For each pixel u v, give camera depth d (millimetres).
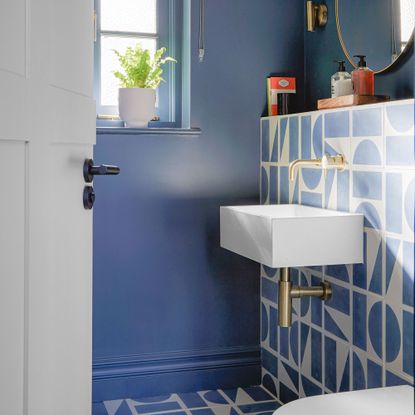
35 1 1165
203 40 2807
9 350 1082
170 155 2793
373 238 2057
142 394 2787
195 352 2854
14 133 1062
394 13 2205
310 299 2471
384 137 1979
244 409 2637
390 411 1593
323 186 2359
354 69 2471
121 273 2768
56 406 1324
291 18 2896
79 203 1469
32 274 1171
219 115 2838
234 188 2869
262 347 2906
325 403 1649
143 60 2777
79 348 1490
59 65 1312
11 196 1073
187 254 2834
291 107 2887
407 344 1884
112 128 2686
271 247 2049
